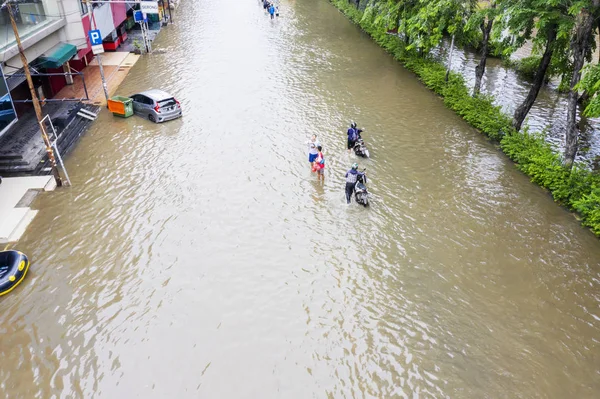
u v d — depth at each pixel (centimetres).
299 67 3306
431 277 1367
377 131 2323
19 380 1050
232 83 2958
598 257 1451
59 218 1602
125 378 1057
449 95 2688
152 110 2344
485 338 1168
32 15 2083
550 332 1186
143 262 1410
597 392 1031
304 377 1065
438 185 1844
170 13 4575
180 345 1141
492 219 1634
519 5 1842
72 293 1289
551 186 1772
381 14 3484
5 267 1361
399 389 1037
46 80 2528
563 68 2119
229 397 1016
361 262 1423
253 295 1295
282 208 1686
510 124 2234
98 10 2869
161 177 1870
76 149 2081
